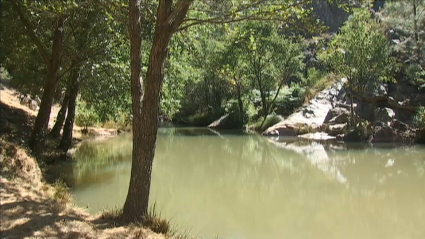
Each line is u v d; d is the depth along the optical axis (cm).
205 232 657
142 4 796
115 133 2097
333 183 1069
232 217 750
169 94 1318
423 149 1547
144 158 565
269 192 968
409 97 1933
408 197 902
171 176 1144
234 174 1198
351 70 1883
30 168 798
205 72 2784
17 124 1429
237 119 2723
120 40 1108
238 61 2581
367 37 1836
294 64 2578
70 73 1255
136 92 567
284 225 709
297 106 2528
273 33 2409
